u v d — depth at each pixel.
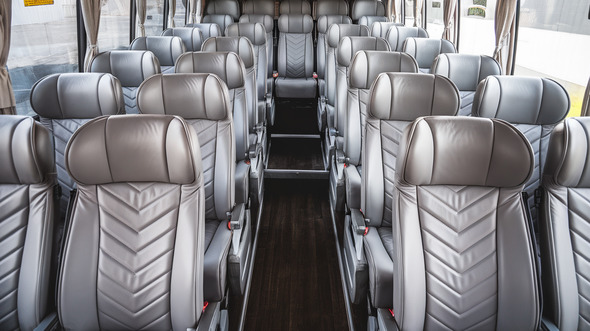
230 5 6.22
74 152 1.24
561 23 2.71
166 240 1.30
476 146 1.29
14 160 1.25
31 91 1.98
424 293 1.31
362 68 2.44
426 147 1.30
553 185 1.38
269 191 3.74
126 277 1.29
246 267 2.04
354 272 1.77
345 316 2.21
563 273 1.34
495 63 2.63
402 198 1.35
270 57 5.16
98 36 3.62
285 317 2.19
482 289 1.31
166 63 3.59
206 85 1.85
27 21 2.75
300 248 2.85
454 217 1.35
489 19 3.85
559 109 2.04
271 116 4.17
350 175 2.38
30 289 1.27
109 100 1.98
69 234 1.29
